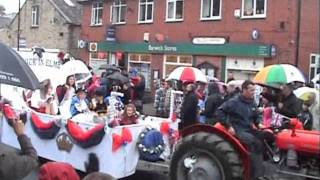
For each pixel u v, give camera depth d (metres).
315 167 6.85
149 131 8.79
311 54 22.81
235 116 7.30
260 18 22.88
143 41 29.06
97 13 32.94
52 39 38.00
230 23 24.11
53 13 37.84
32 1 40.00
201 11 25.59
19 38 40.31
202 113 12.18
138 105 16.58
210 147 7.18
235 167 7.01
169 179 8.32
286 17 21.98
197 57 25.88
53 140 9.27
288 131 7.21
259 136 7.27
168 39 27.47
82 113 9.91
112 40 31.14
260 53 22.67
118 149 8.45
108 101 11.34
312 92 9.71
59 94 11.01
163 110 16.27
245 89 7.34
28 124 9.66
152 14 28.61
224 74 24.45
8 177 3.65
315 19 22.83
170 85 16.83
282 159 7.08
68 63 13.75
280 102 9.58
